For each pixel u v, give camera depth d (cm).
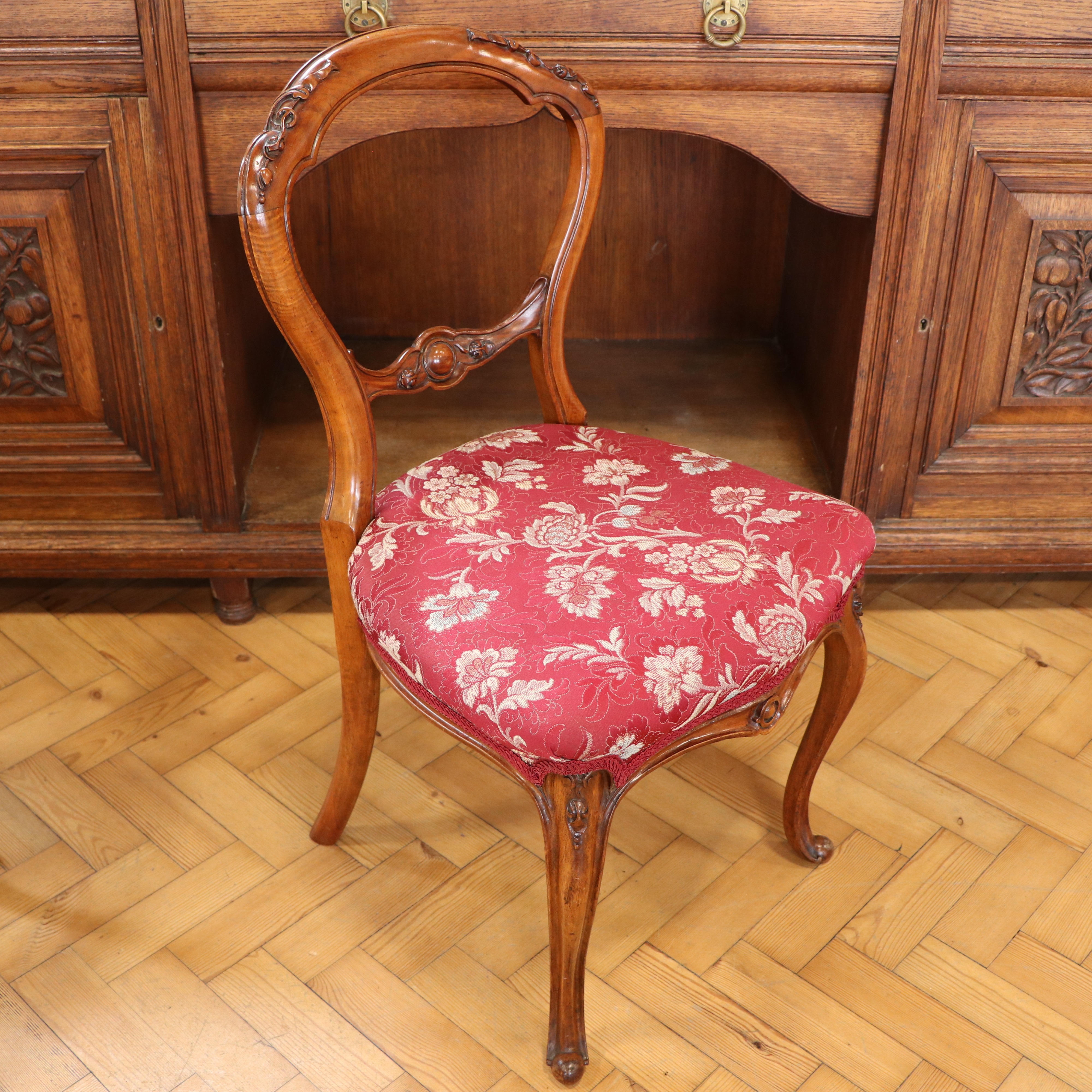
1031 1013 118
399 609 101
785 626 99
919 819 140
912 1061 113
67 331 148
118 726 152
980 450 160
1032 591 180
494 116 135
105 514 161
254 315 175
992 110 137
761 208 202
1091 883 132
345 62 100
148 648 166
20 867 132
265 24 129
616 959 123
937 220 143
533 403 195
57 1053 112
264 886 130
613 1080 111
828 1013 117
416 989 119
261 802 141
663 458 121
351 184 197
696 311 212
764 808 142
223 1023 115
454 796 143
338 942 124
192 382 150
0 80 131
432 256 204
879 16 130
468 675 94
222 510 159
